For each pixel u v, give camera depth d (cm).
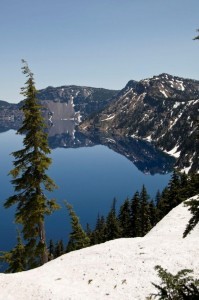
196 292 794
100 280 2370
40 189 2947
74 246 4722
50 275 2564
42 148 2848
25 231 2945
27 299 2181
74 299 2112
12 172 2836
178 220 3712
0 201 17912
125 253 2758
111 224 7288
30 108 2783
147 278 2292
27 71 2752
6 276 2520
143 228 7650
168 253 2619
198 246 2669
